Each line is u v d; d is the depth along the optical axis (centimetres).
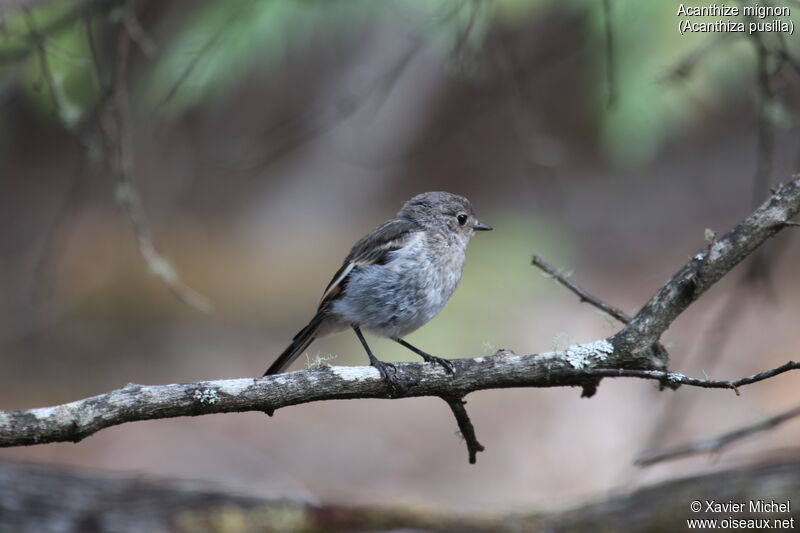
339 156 1864
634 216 2034
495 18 993
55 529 758
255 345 1691
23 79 1007
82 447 1323
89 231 2028
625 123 965
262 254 2005
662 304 585
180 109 937
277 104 1925
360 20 1072
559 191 1780
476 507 861
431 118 1802
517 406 1416
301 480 1266
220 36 870
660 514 797
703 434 1246
